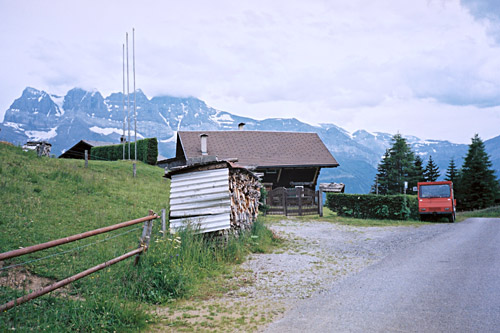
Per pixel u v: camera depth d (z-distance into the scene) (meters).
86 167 21.20
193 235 10.04
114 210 12.82
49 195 12.94
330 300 6.80
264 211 23.80
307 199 23.97
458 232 16.03
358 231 16.62
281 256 10.87
